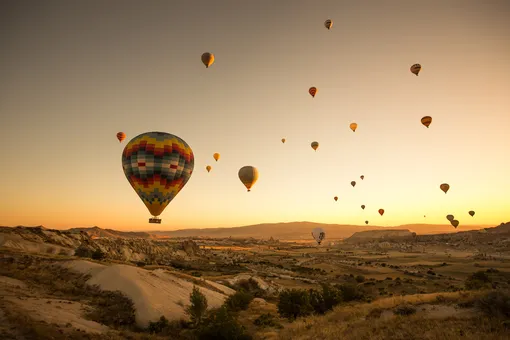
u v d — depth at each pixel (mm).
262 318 29266
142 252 102875
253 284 51250
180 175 35844
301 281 66438
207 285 40531
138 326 24312
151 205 35656
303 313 27953
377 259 129500
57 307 22219
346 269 93875
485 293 16297
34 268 32875
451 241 199750
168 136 36188
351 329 15297
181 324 25703
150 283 31984
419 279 72188
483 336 12180
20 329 15484
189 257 120188
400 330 13781
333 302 29297
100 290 28844
